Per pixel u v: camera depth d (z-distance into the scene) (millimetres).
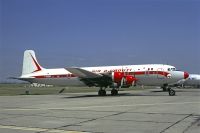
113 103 23938
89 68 39344
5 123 13312
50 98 33750
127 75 37344
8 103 25562
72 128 11867
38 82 42281
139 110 18203
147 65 37562
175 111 17391
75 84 39938
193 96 34094
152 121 13461
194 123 12766
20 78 42719
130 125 12430
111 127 12008
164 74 36375
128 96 35312
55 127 12133
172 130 11156
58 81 40719
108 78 37000
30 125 12695
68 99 31000
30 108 20484
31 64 43250
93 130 11398
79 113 16953
